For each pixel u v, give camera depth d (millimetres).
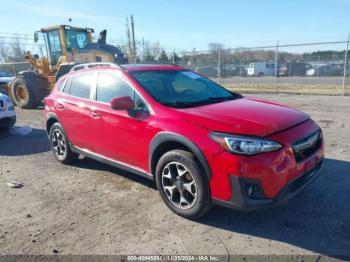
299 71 34594
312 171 3707
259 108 3963
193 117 3598
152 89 4254
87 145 5152
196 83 4867
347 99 13062
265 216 3764
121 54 14539
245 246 3227
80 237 3490
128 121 4219
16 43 29406
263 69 40594
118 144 4484
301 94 15602
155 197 4375
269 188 3182
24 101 13398
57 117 5660
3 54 37812
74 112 5219
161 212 3959
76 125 5246
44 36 14148
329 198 4105
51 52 14195
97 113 4738
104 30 14734
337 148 6098
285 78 32438
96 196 4500
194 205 3607
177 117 3697
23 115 11945
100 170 5555
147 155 4070
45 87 13484
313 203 3998
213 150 3318
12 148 7305
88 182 5027
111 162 4793
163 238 3416
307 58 33312
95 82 4965
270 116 3654
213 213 3871
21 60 37125
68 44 13766
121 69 4598
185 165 3586
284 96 15008
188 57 27562
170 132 3662
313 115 9602
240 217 3766
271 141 3213
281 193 3230
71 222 3814
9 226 3775
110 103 4363
